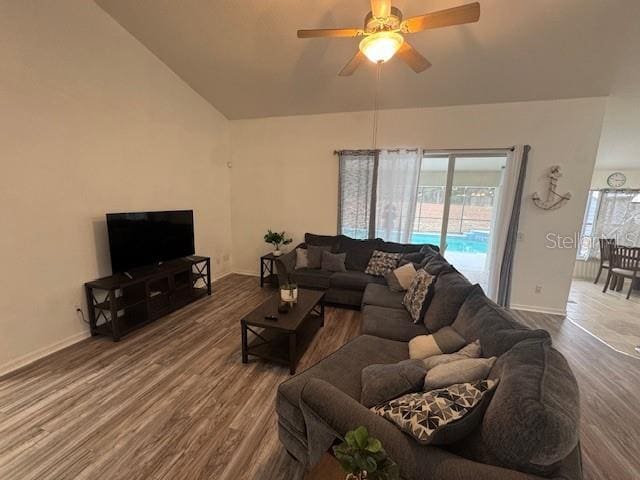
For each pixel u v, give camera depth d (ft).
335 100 13.19
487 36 8.93
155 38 10.38
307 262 13.61
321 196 15.02
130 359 8.11
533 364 3.54
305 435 4.60
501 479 2.63
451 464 2.95
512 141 12.03
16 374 7.30
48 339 8.24
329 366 5.63
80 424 5.82
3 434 5.53
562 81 10.36
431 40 9.27
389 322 7.79
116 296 10.00
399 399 4.01
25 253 7.63
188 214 12.21
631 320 11.78
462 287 7.05
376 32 6.12
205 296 13.16
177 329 9.93
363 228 14.43
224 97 13.85
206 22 9.61
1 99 6.97
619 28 8.07
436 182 13.92
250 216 16.47
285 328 7.43
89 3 8.79
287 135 15.07
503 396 3.15
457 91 11.62
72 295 8.80
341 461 2.60
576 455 2.96
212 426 5.87
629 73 9.52
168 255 11.40
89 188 9.14
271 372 7.68
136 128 10.64
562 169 11.65
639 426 6.22
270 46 10.43
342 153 14.05
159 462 5.06
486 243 13.97
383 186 13.79
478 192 13.56
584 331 10.74
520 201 12.02
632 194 17.15
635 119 12.06
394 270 10.91
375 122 13.61
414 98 12.35
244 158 16.03
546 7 7.86
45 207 8.01
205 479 4.80
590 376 7.99
